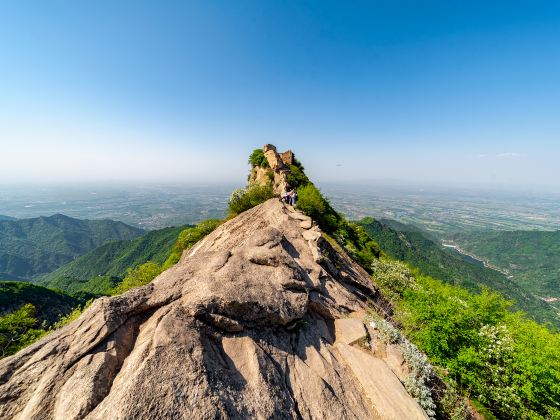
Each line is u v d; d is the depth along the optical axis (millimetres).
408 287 17422
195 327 5727
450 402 7426
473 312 11625
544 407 8398
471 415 7730
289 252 11484
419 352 8742
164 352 4770
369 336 8734
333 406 5848
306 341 7504
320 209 22906
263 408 4949
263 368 5723
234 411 4547
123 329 5594
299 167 42344
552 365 9164
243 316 6605
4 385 4422
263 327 6883
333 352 7723
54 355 4902
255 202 24453
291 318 7363
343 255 17547
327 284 10805
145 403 3979
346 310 9969
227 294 6484
